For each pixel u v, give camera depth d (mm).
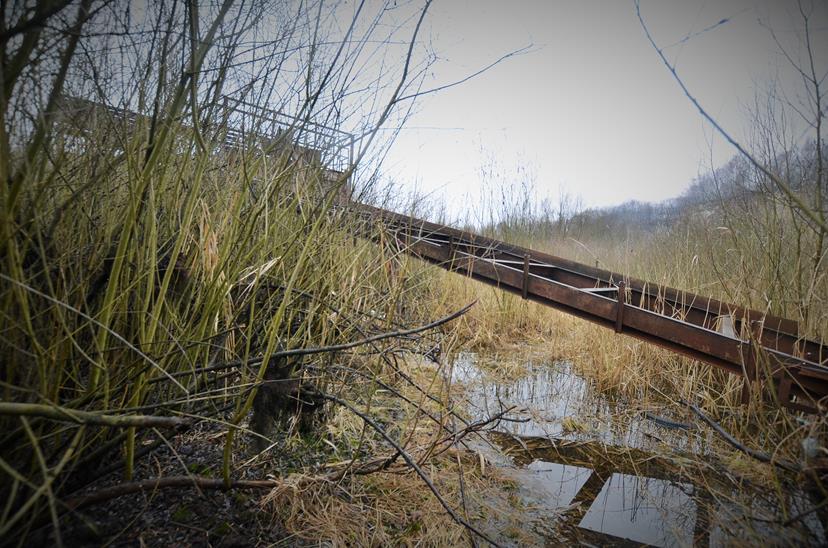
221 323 2477
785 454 2760
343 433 2912
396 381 3861
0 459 1061
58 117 1350
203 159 1755
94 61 1539
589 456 3018
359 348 3412
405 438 2984
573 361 5102
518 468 2834
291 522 1993
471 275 5641
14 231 1237
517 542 2119
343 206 3201
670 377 4375
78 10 1229
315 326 3205
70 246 1704
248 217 2178
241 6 1683
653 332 3809
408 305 4652
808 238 4227
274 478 2260
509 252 6664
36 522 1509
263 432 2295
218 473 2197
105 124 1741
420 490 2414
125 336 1973
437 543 2061
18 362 1531
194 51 1532
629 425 3494
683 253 5836
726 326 3818
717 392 3879
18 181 1182
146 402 1902
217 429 2586
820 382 2641
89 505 1604
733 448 3068
